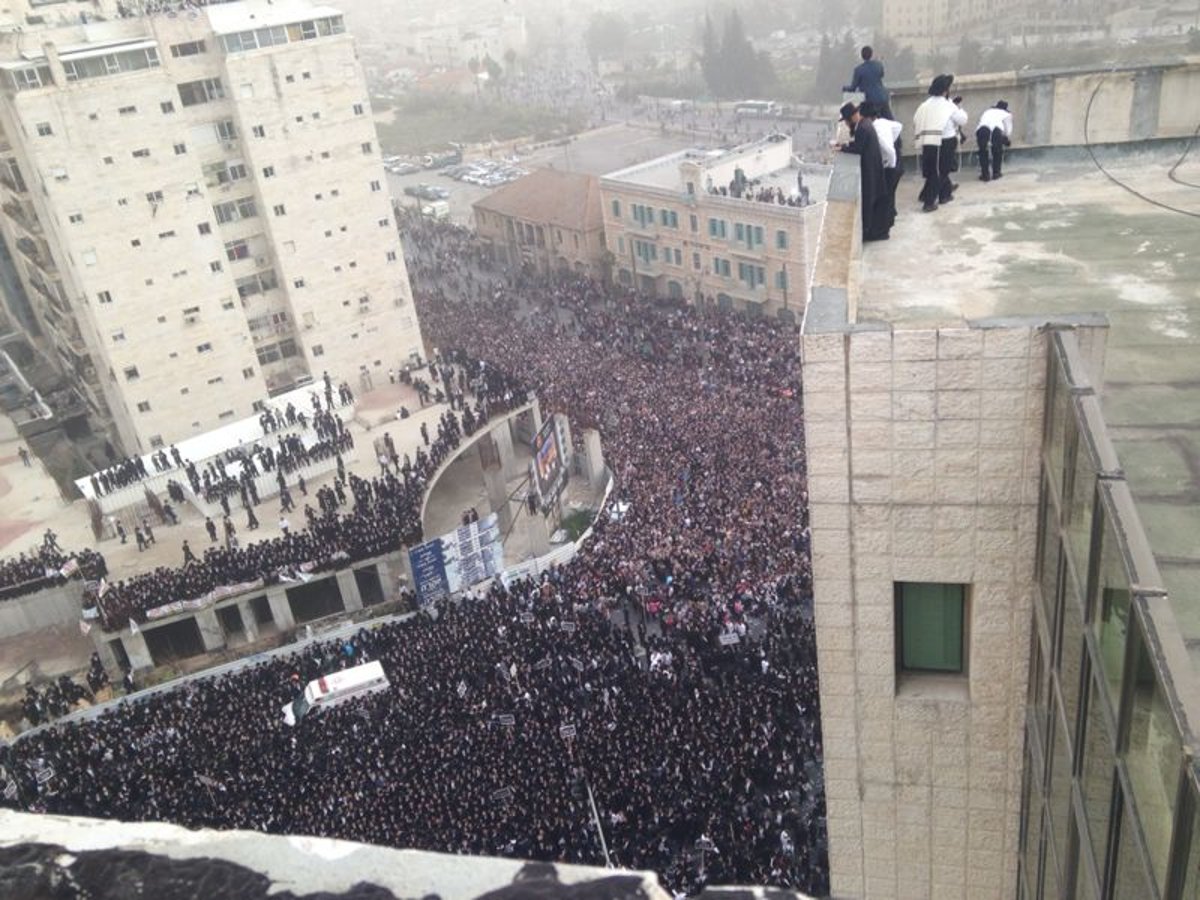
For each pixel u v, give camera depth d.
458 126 172.12
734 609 37.34
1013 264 14.05
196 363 60.81
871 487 11.48
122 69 54.31
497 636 38.66
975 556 11.55
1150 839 6.31
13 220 66.69
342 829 29.42
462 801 29.83
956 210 16.59
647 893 3.18
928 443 11.02
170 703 39.16
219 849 3.47
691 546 42.31
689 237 80.62
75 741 36.91
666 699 33.38
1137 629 6.52
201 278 59.56
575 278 91.56
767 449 49.53
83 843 3.55
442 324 81.12
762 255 74.94
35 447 70.00
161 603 44.94
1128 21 137.00
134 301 57.91
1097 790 8.05
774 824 27.66
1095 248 14.28
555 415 52.53
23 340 82.25
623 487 49.69
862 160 14.75
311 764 32.88
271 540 50.25
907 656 12.87
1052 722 10.29
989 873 13.56
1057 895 10.11
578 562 44.31
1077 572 8.74
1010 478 10.95
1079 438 8.59
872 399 10.93
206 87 59.53
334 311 65.94
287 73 60.06
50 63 52.16
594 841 27.84
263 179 61.34
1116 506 7.28
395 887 3.28
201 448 57.84
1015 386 10.45
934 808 13.42
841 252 12.60
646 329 72.19
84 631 44.66
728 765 29.84
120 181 55.59
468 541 44.66
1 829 3.64
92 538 52.94
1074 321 10.02
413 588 46.34
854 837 14.05
